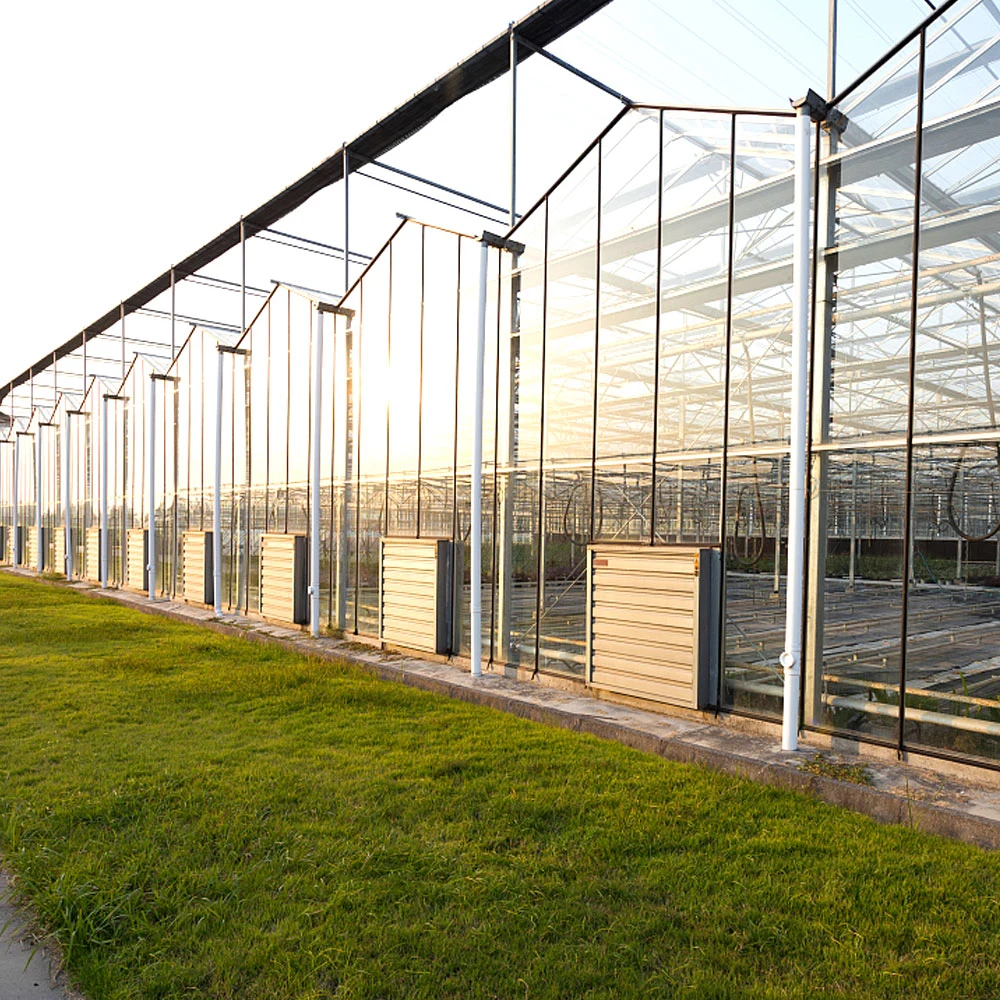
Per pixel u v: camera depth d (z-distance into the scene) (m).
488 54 10.62
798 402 6.39
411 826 4.97
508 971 3.43
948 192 6.98
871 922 3.79
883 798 5.24
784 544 13.56
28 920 3.93
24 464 32.97
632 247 8.96
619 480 11.33
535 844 4.69
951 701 7.35
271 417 15.14
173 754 6.47
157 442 19.86
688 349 8.48
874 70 6.50
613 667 8.12
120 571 21.92
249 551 15.58
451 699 8.59
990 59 6.43
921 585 17.80
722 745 6.52
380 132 12.81
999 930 3.71
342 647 11.72
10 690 8.77
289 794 5.46
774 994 3.22
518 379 10.02
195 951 3.60
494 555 9.92
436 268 11.30
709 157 7.94
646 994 3.24
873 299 8.40
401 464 11.74
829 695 6.68
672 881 4.21
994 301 8.70
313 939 3.64
